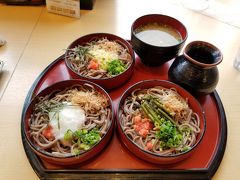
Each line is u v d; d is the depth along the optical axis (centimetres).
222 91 34
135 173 26
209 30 43
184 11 46
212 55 30
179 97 30
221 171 27
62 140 26
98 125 28
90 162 26
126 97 30
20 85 33
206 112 31
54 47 38
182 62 31
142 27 36
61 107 29
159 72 36
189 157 27
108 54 34
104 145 27
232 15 46
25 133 26
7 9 44
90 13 44
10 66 36
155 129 28
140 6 46
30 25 42
